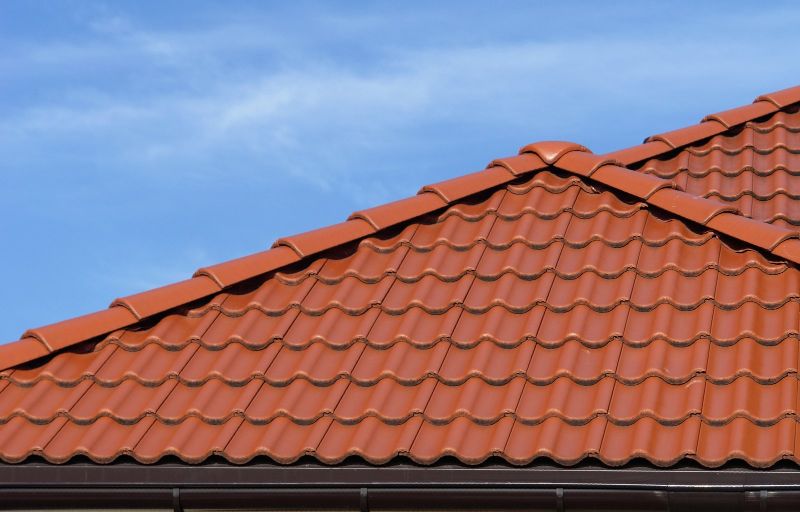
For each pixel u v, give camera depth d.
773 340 7.99
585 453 7.29
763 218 10.05
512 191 10.02
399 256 9.38
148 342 8.80
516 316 8.57
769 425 7.37
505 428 7.55
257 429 7.92
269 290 9.24
